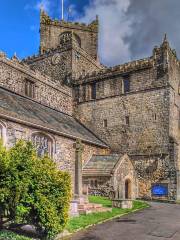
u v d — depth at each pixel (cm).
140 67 3578
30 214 1151
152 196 3238
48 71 4256
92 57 4697
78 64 4156
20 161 1144
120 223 1623
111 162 3073
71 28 4766
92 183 2991
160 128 3347
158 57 3497
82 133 3362
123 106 3644
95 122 3806
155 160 3303
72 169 2919
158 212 2103
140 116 3503
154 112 3419
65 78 4094
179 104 3662
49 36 4647
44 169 1180
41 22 4656
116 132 3631
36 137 2527
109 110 3731
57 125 2941
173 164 3188
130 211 2075
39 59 4362
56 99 3753
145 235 1356
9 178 1110
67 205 1213
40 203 1128
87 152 3222
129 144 3512
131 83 3641
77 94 4016
